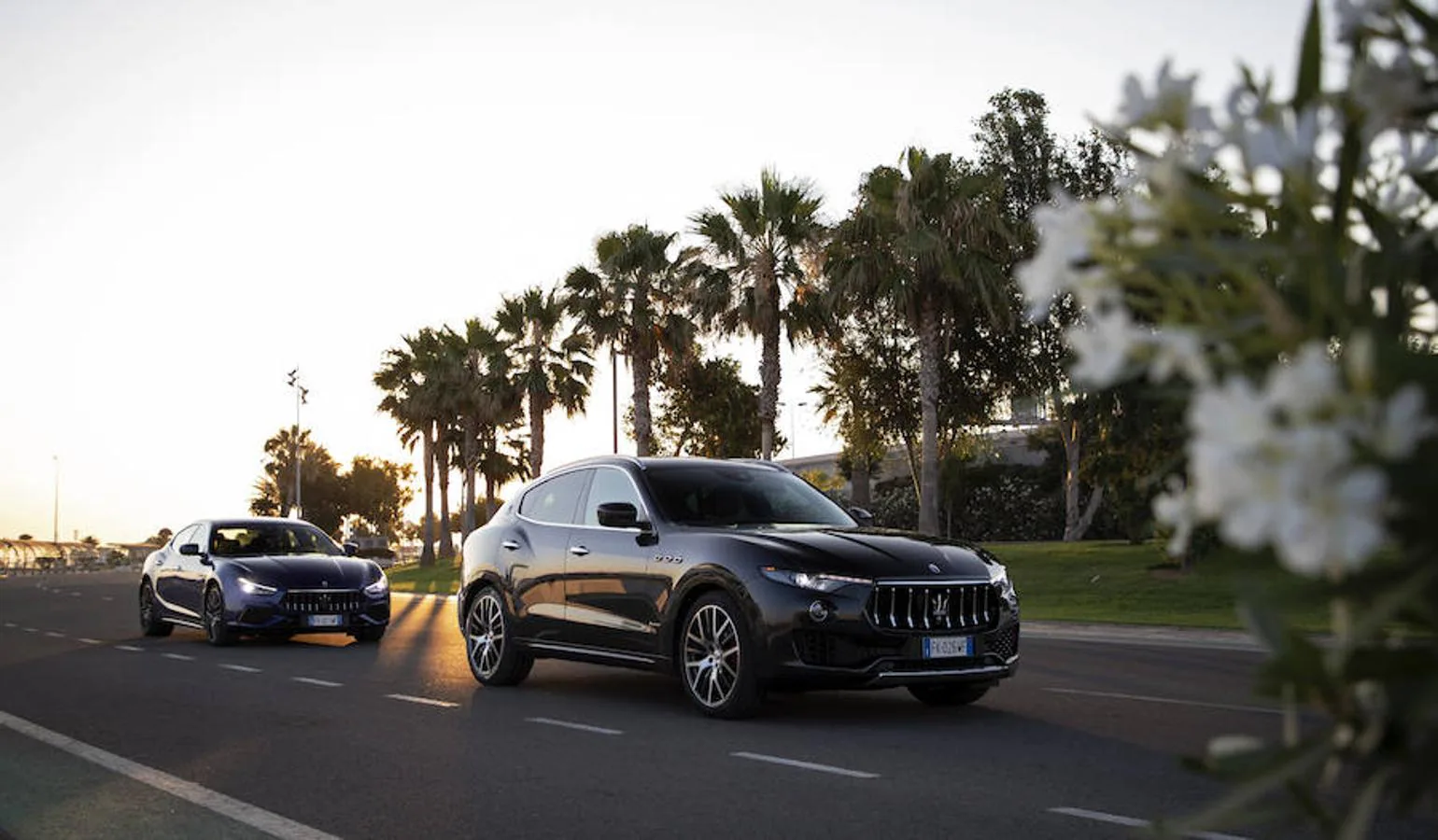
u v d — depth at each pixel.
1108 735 8.18
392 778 6.99
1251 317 1.07
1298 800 1.11
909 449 40.78
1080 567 29.34
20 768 7.38
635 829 5.77
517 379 46.06
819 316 33.62
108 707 10.00
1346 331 1.05
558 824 5.88
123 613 23.69
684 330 39.03
